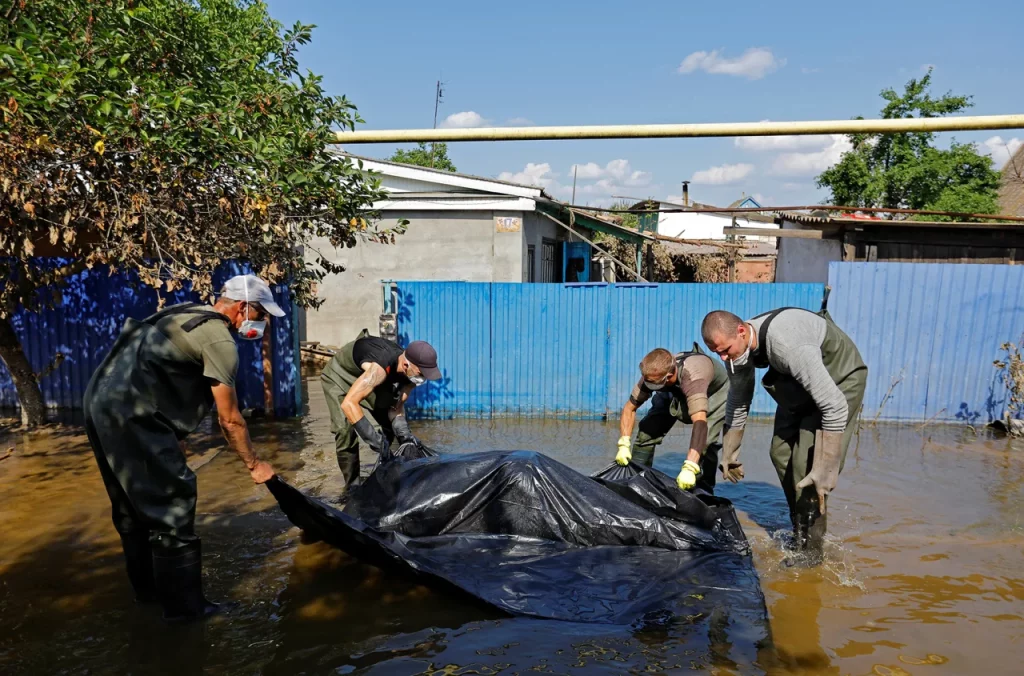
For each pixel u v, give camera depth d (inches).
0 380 333.1
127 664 118.1
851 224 452.8
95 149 197.2
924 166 953.5
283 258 284.8
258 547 170.6
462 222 484.4
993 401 318.7
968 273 314.3
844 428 151.9
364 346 196.7
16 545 170.6
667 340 331.0
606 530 160.4
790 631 132.6
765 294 324.5
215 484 222.2
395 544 149.5
